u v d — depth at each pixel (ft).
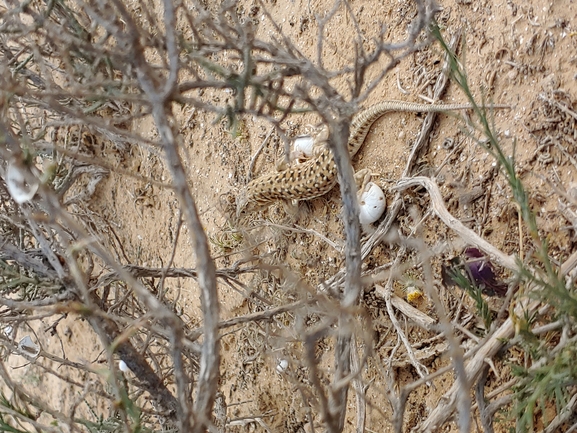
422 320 8.55
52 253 5.57
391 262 9.55
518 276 5.57
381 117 10.27
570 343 5.12
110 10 4.19
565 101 7.49
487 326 6.15
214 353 3.73
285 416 11.29
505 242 7.95
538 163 7.74
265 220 12.42
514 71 8.16
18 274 6.60
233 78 4.82
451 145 9.00
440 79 9.14
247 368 12.31
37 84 10.69
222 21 5.10
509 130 8.16
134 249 15.98
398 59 5.21
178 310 13.92
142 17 13.28
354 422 9.78
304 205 11.51
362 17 10.53
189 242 13.89
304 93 4.81
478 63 8.68
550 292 5.13
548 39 7.79
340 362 5.07
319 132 11.14
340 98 5.01
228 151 13.33
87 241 4.19
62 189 8.68
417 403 8.87
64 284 5.57
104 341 5.19
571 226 7.14
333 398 4.44
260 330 11.39
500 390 6.06
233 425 11.89
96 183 16.48
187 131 14.25
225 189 13.42
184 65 4.77
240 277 12.41
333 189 10.89
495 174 8.23
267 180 11.51
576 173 7.32
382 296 9.37
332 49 11.09
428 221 9.06
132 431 4.81
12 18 5.04
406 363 8.95
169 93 3.83
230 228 12.59
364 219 9.83
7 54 8.77
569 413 5.69
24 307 5.48
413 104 9.27
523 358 7.10
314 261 11.18
